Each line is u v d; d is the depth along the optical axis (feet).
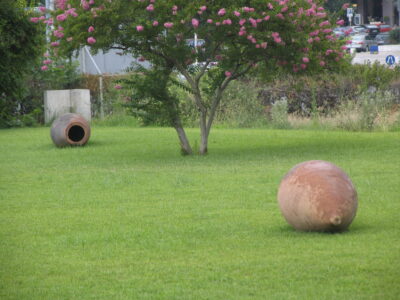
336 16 125.18
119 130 181.06
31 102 216.33
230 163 107.86
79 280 47.52
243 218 66.33
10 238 61.26
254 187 84.48
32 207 77.00
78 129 148.15
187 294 43.47
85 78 220.84
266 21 112.78
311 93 188.96
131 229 63.05
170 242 57.36
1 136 172.65
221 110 192.44
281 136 151.12
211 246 55.42
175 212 70.69
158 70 120.26
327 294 42.37
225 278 46.37
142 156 122.62
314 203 56.29
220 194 80.59
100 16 108.88
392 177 88.33
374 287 43.37
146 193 83.25
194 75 126.62
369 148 121.08
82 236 60.59
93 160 119.24
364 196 75.46
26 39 197.26
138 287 45.34
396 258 49.37
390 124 165.27
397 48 347.77
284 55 116.78
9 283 47.39
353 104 177.68
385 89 181.78
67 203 78.74
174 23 109.70
